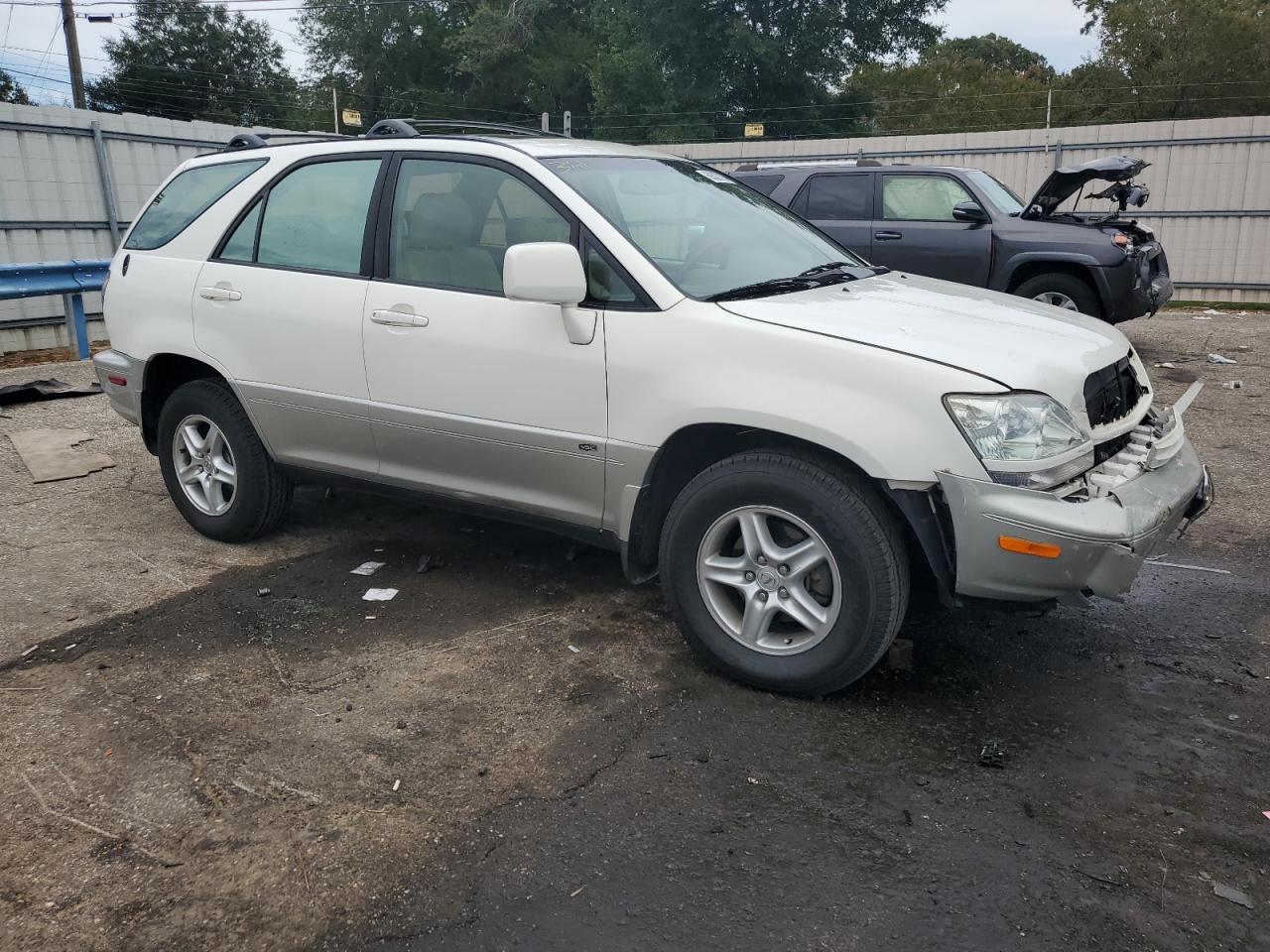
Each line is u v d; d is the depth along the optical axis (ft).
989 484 10.03
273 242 15.21
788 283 12.72
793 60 102.01
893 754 10.43
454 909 8.27
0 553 16.46
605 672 12.24
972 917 8.08
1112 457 11.28
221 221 15.79
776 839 9.07
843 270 14.16
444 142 13.83
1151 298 31.37
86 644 13.15
